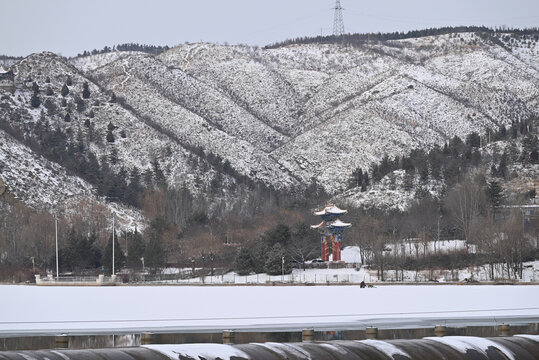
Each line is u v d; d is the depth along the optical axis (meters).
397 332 189.00
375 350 128.12
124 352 120.00
